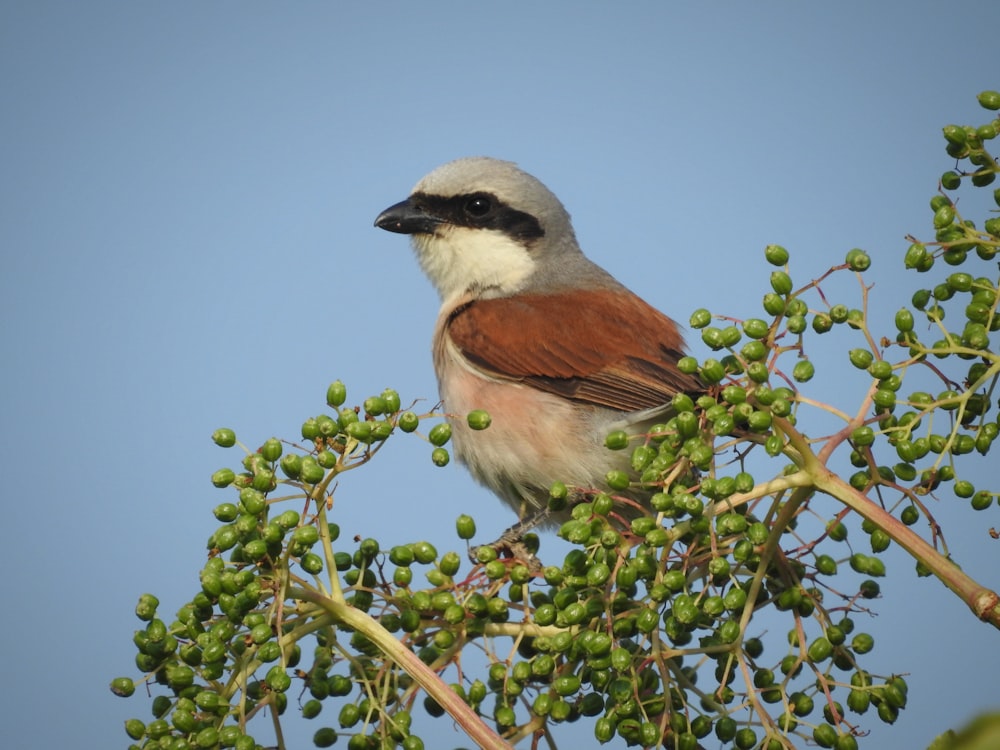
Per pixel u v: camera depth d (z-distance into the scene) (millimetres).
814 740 5441
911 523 5453
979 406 5414
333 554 5434
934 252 5652
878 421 5441
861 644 5801
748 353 5516
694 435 5637
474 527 6133
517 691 5828
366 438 5520
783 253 5664
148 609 5301
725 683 5508
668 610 5840
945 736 3088
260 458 5535
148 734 5148
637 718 5547
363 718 5629
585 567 5684
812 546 5707
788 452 5312
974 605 4652
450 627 5988
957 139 5676
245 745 4980
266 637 5102
